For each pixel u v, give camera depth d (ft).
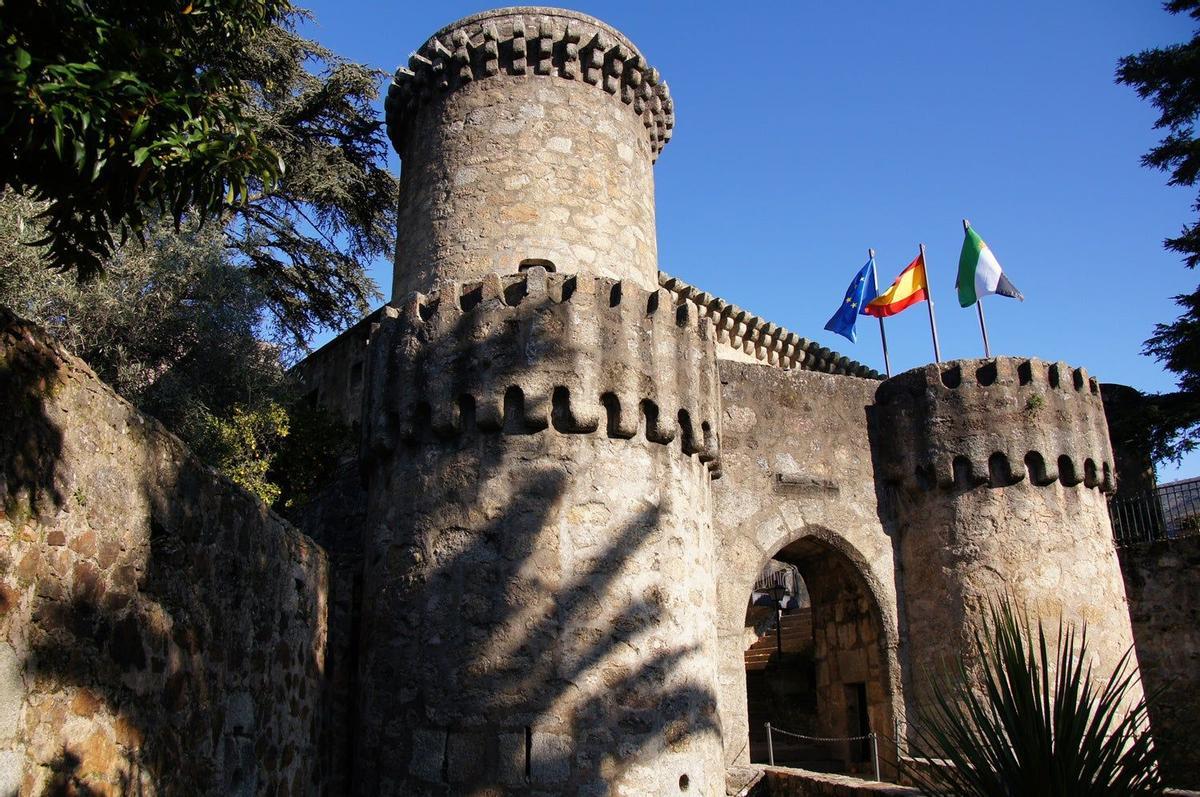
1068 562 48.37
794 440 52.01
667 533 37.29
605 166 48.01
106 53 19.85
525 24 48.42
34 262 49.01
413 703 35.22
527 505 35.78
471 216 46.09
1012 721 24.57
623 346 37.60
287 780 31.04
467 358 37.52
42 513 19.01
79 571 20.04
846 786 39.32
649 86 51.08
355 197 66.39
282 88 62.08
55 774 18.75
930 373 52.29
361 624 38.50
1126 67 81.71
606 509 36.14
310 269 69.21
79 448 20.35
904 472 52.21
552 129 47.21
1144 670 60.59
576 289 37.55
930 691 48.85
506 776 33.14
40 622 18.70
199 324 59.00
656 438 37.88
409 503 37.58
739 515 49.49
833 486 51.88
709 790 36.11
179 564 24.21
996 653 26.23
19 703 17.93
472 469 36.60
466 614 35.19
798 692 72.38
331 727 36.24
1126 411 74.79
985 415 50.39
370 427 40.01
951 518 50.26
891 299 65.26
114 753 20.71
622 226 47.70
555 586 34.99
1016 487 49.44
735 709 46.52
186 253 58.13
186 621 24.36
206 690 25.29
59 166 20.71
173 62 20.42
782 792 44.14
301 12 59.67
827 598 55.93
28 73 17.85
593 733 33.71
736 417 51.08
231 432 54.24
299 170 61.87
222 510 26.89
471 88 48.47
